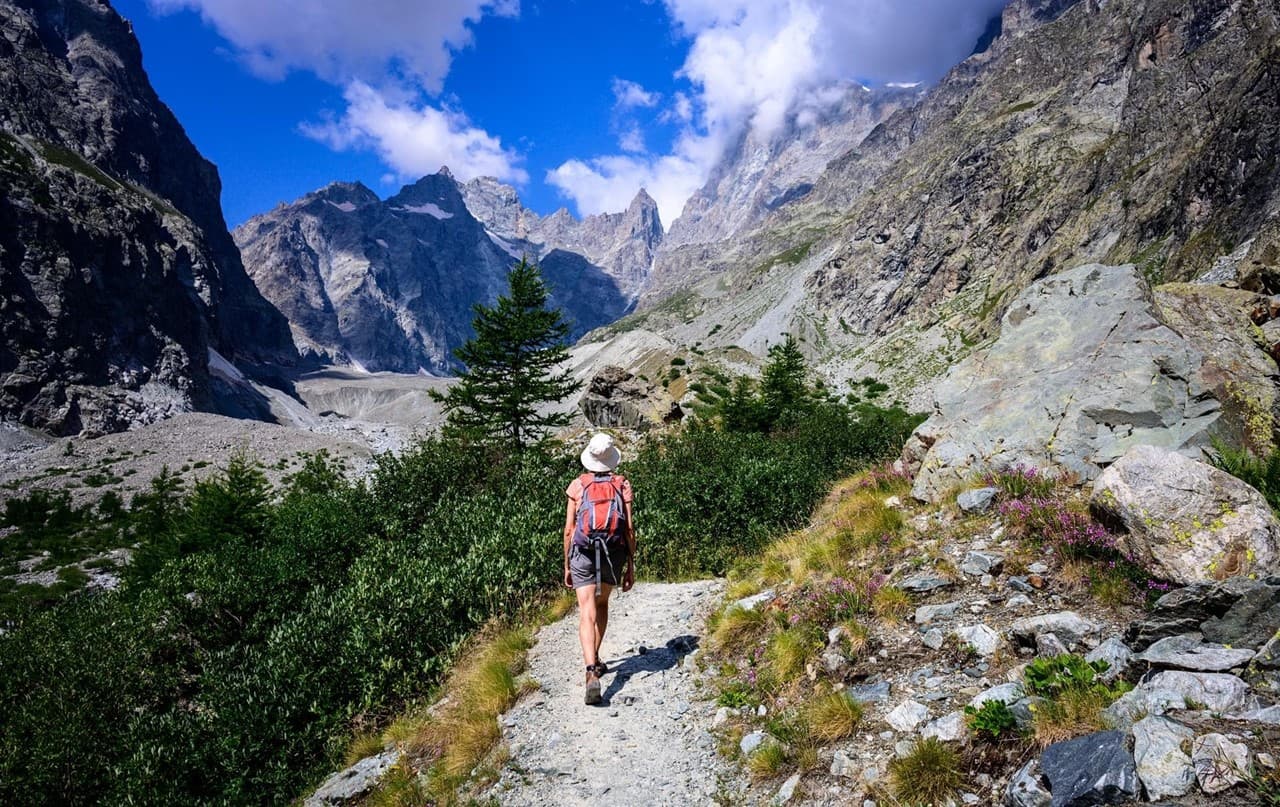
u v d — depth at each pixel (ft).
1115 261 445.78
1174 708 10.98
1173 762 9.62
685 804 15.07
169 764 30.27
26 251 490.90
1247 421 21.72
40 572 150.82
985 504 23.47
